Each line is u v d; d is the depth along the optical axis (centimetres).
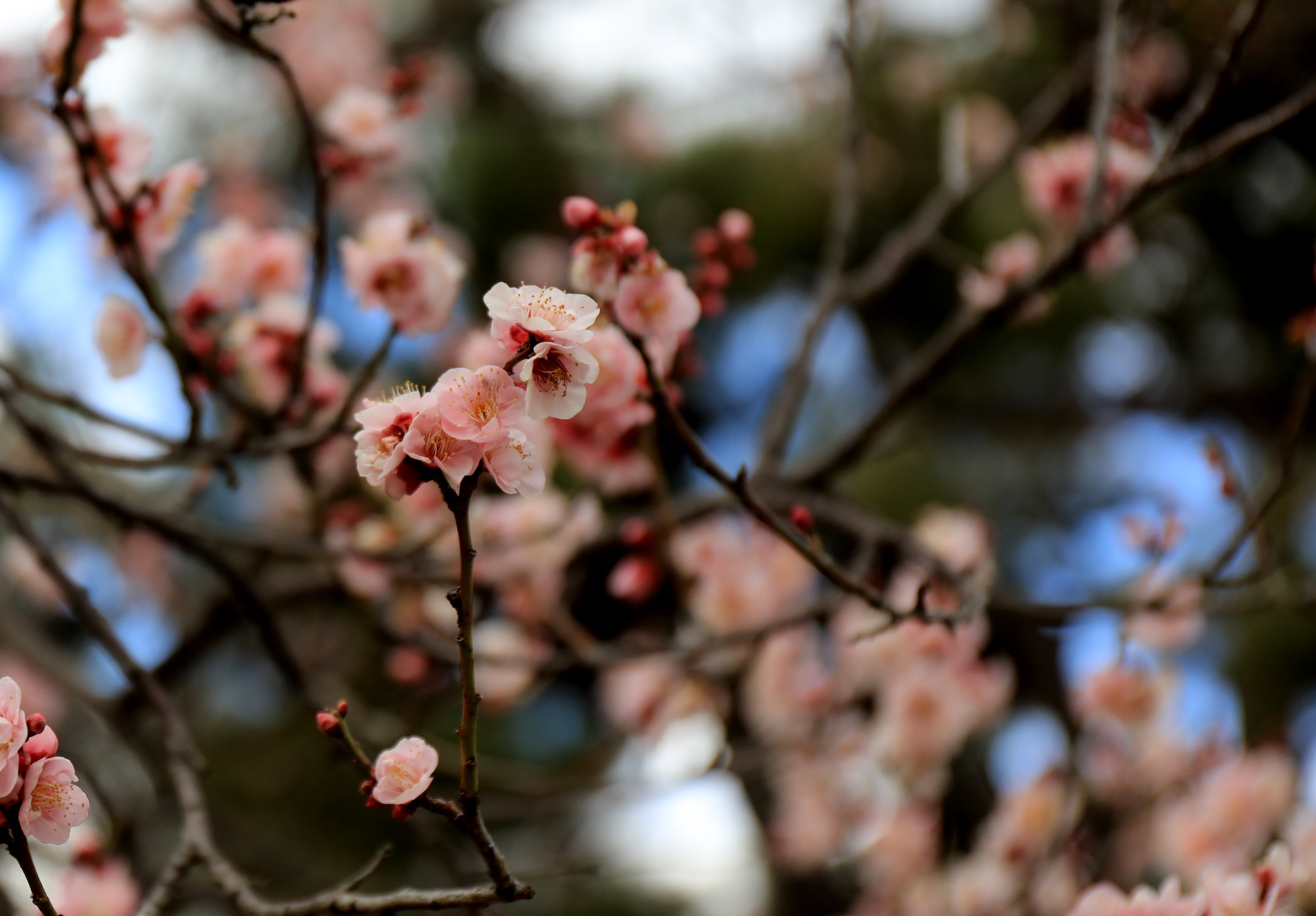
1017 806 277
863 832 315
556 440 208
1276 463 195
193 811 190
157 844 285
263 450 196
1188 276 448
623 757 316
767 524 184
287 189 441
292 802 437
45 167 223
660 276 183
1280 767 264
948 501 444
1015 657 423
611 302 183
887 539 215
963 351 241
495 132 446
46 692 290
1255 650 437
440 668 253
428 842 205
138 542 348
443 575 230
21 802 170
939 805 321
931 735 266
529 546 240
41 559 198
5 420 288
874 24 370
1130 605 201
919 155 419
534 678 256
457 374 170
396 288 197
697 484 428
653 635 321
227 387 198
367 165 211
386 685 360
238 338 210
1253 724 426
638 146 449
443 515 226
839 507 230
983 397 460
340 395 217
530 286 171
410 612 251
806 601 298
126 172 196
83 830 233
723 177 435
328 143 224
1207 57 386
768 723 285
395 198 426
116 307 198
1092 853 285
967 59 431
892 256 263
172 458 197
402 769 172
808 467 262
